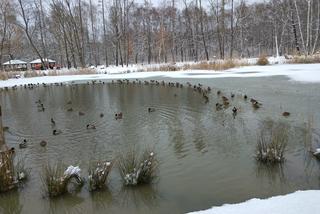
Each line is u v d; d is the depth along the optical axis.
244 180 5.91
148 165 6.08
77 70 35.78
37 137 9.71
